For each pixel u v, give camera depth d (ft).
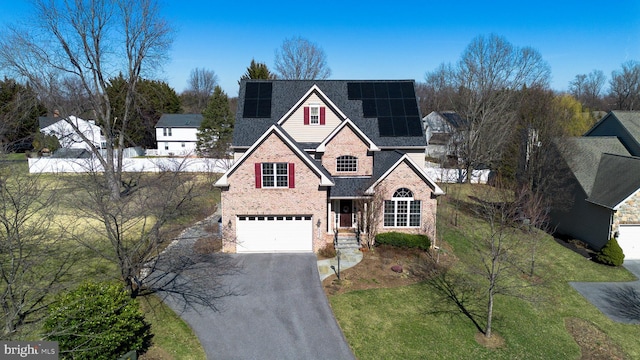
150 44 112.98
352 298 61.57
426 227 82.64
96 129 201.57
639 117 107.34
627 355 53.88
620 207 82.12
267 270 70.33
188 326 52.65
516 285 67.77
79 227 84.94
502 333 55.77
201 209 104.42
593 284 73.67
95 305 40.55
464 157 163.84
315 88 92.84
